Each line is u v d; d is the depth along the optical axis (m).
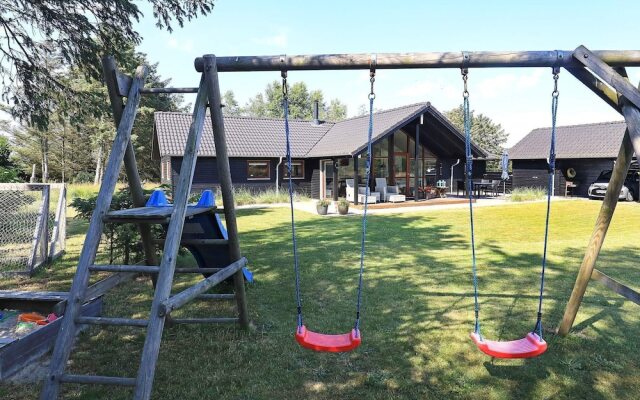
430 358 3.81
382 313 4.93
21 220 8.99
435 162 22.75
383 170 21.12
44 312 4.88
